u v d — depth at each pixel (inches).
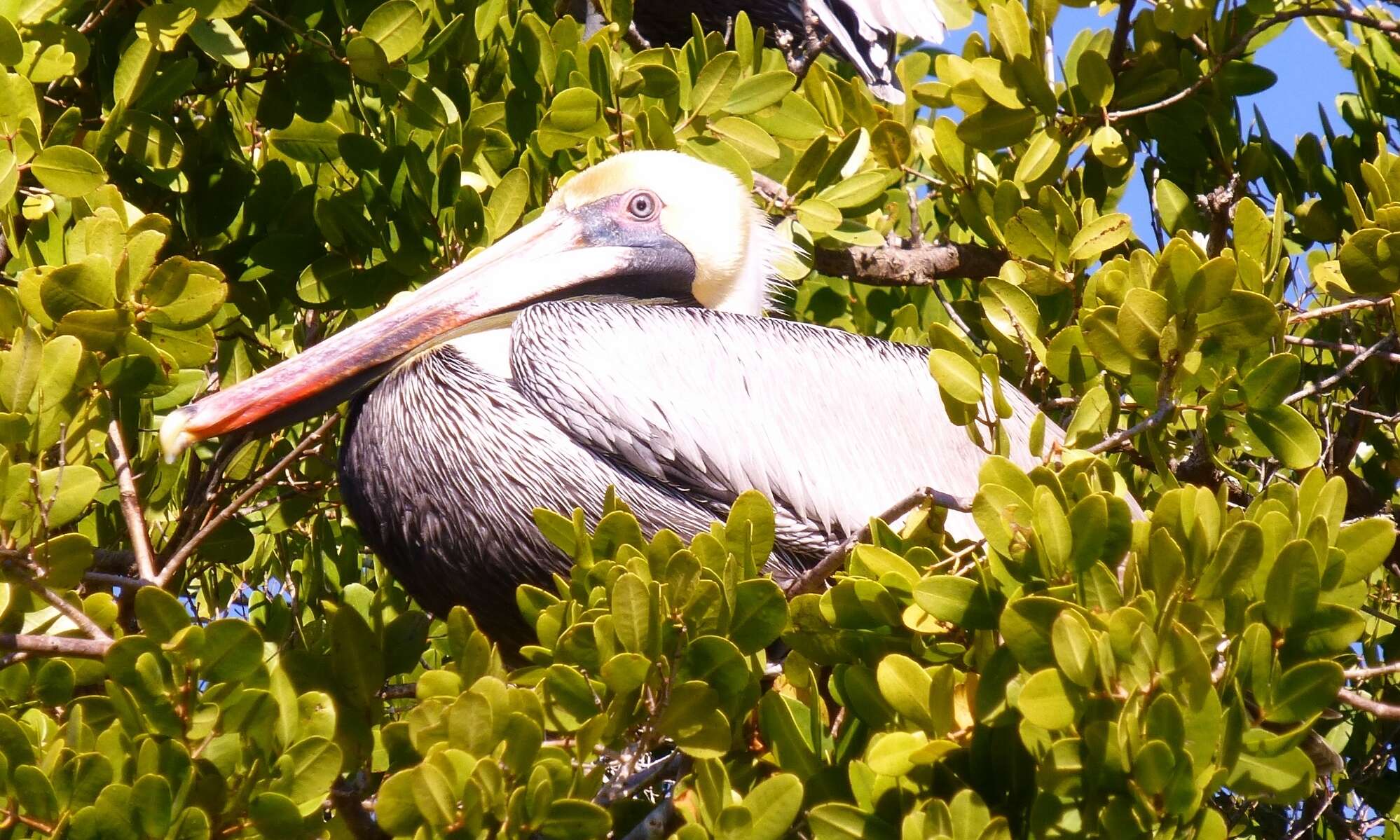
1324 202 492.4
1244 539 285.3
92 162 370.3
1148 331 350.0
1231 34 502.0
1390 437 468.8
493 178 478.6
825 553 421.4
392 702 411.8
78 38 398.0
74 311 343.3
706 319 431.8
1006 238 442.0
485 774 287.4
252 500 476.4
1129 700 271.6
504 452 408.5
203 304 353.4
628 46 615.5
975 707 295.0
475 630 319.0
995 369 336.2
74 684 328.2
